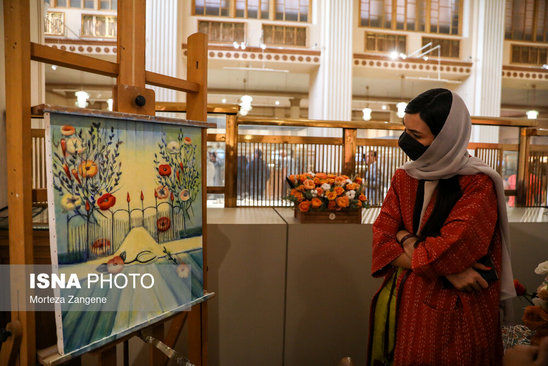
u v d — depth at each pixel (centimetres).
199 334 138
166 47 700
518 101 1220
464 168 101
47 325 132
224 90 1112
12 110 85
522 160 256
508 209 246
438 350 99
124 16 102
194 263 121
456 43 874
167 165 111
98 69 98
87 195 91
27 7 84
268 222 183
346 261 187
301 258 184
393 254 108
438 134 99
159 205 109
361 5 848
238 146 231
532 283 201
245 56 782
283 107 1301
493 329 102
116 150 97
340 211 187
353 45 845
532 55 912
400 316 110
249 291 181
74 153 89
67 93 1040
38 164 193
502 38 836
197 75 128
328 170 236
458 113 99
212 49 774
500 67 841
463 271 98
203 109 128
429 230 104
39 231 125
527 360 57
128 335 103
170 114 551
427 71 848
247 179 232
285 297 184
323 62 794
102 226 95
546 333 117
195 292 121
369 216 212
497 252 104
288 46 817
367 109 980
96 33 767
